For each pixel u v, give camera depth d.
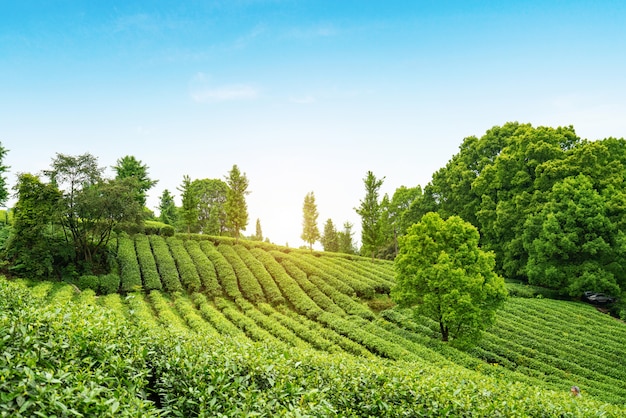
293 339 22.81
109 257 34.12
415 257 24.92
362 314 29.12
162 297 30.38
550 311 30.19
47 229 32.91
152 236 42.91
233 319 26.39
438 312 23.91
